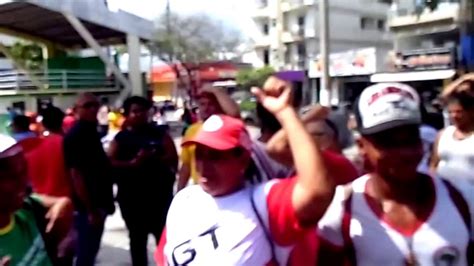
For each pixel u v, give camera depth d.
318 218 2.62
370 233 2.68
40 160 5.79
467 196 2.72
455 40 37.66
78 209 6.10
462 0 18.45
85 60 36.88
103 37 37.91
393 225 2.66
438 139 4.82
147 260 7.04
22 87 34.12
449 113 4.78
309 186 2.54
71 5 29.91
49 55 38.53
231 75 52.72
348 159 3.04
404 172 2.63
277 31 58.69
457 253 2.63
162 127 6.93
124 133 6.75
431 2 17.59
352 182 2.82
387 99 2.61
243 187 2.96
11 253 2.70
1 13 29.80
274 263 2.81
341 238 2.73
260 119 3.69
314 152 2.59
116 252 8.20
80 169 5.96
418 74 36.53
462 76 4.89
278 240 2.76
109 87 35.50
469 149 4.60
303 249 2.77
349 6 54.91
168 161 6.83
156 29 50.09
